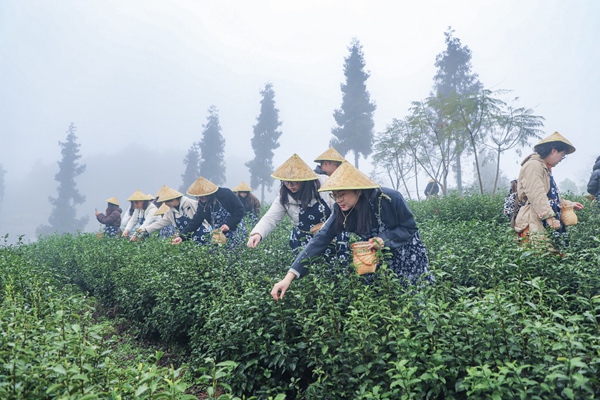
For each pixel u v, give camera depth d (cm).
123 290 664
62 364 269
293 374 392
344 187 394
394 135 2862
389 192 418
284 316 399
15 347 271
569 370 247
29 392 252
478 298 372
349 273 450
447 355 297
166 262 626
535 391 255
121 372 289
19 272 579
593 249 464
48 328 317
